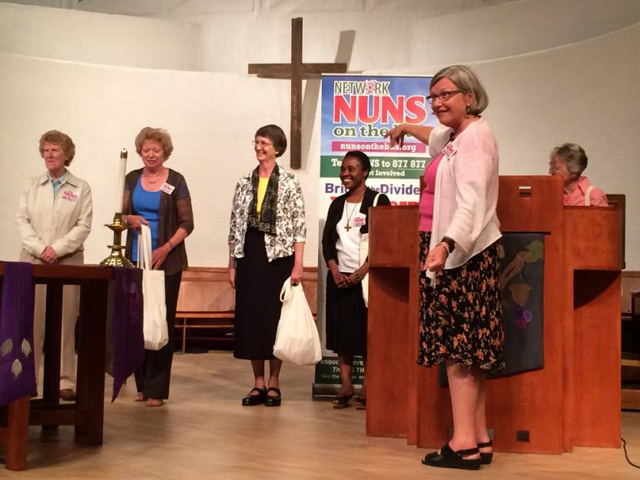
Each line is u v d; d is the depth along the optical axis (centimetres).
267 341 508
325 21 929
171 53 934
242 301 516
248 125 935
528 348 372
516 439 372
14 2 927
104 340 366
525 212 375
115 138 920
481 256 329
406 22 916
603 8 792
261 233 515
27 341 308
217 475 306
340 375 570
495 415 373
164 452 349
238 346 513
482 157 321
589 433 393
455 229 310
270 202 516
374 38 920
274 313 511
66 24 909
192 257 923
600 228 380
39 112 900
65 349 517
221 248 929
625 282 758
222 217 930
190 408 487
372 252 398
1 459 330
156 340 437
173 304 505
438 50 899
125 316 353
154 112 927
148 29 930
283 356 495
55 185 521
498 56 865
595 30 798
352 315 512
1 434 313
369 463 337
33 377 311
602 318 397
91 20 916
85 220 523
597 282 399
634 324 666
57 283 357
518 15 850
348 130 586
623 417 498
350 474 314
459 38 888
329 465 330
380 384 407
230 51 939
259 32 937
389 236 395
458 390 333
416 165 583
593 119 801
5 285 300
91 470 311
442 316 328
